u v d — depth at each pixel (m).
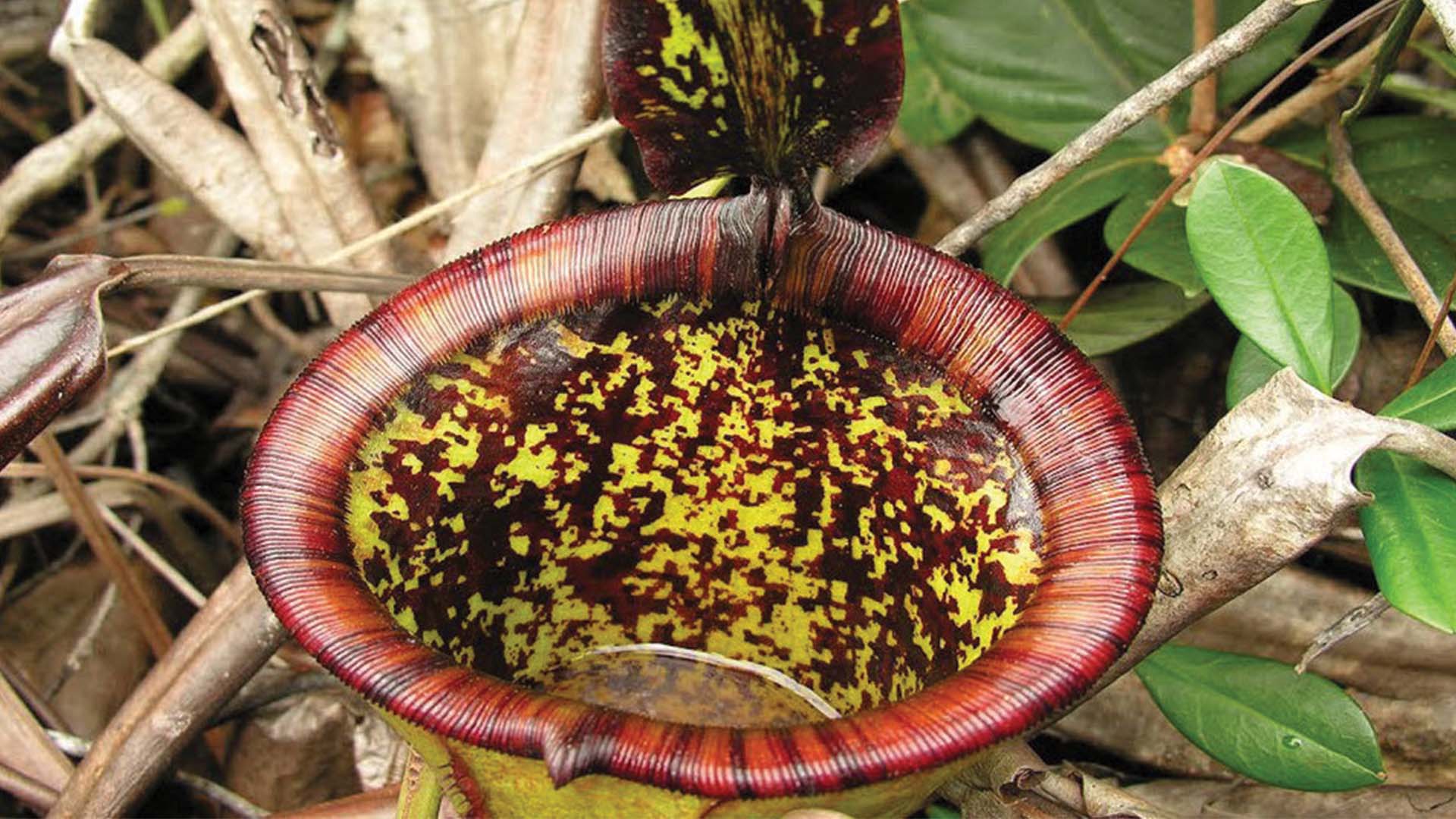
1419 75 0.43
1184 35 0.39
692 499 0.30
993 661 0.24
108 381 0.49
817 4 0.24
